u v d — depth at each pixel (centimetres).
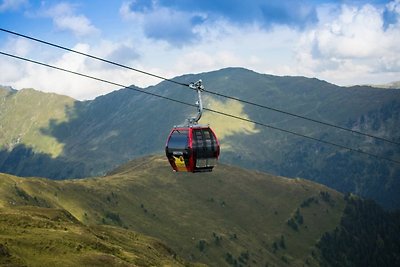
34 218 14412
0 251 10181
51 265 10481
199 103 4394
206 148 4472
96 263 11344
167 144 4556
